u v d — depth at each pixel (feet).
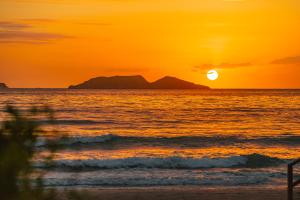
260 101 600.39
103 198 86.99
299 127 282.97
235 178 111.65
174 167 130.72
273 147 193.77
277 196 90.94
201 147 189.37
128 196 89.20
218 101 595.06
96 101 541.34
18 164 19.16
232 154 171.42
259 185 105.91
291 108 453.17
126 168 126.62
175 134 234.17
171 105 488.02
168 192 93.71
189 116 351.25
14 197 19.13
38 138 20.74
